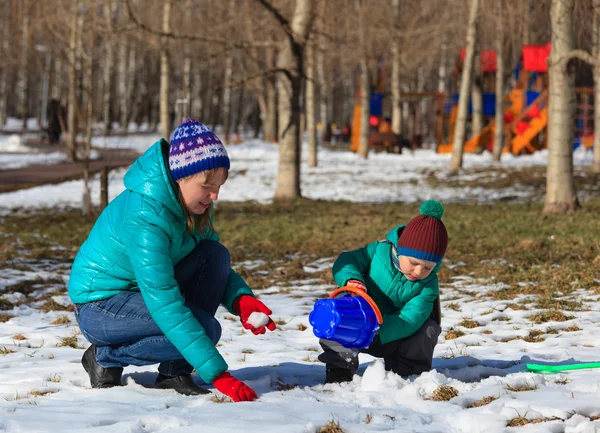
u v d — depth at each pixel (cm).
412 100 4756
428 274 414
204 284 409
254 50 3791
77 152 3538
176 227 385
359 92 4188
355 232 1341
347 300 402
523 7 1677
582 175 2405
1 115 6675
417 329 428
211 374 375
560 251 1034
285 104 1980
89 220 1652
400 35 3509
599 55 1393
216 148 376
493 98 4025
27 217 1720
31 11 3166
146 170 384
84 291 404
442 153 3962
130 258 380
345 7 2442
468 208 1750
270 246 1213
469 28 2664
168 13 2495
